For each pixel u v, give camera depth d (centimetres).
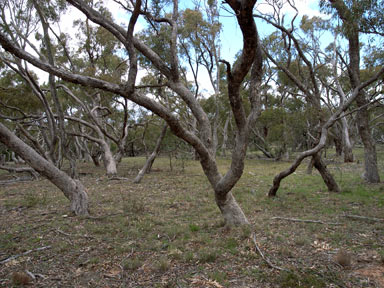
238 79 462
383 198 830
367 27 657
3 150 2475
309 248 469
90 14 596
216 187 571
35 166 692
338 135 2808
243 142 527
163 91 1688
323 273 376
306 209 738
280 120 2480
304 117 1742
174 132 527
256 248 464
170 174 1711
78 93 1917
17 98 1519
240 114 510
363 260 414
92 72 1480
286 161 2603
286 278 363
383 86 941
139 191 1114
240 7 382
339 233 536
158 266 412
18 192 1173
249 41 414
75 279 390
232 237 522
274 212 716
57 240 546
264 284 356
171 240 528
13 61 1186
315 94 1078
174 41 618
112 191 1133
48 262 447
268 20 1016
